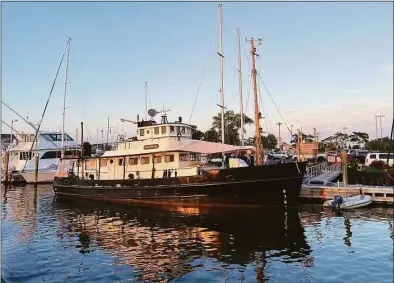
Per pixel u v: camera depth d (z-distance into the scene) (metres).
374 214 23.70
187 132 30.14
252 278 12.21
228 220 21.53
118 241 17.28
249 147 27.42
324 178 33.88
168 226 20.38
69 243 17.05
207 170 24.48
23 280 12.23
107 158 32.22
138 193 27.47
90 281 12.13
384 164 41.16
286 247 15.77
